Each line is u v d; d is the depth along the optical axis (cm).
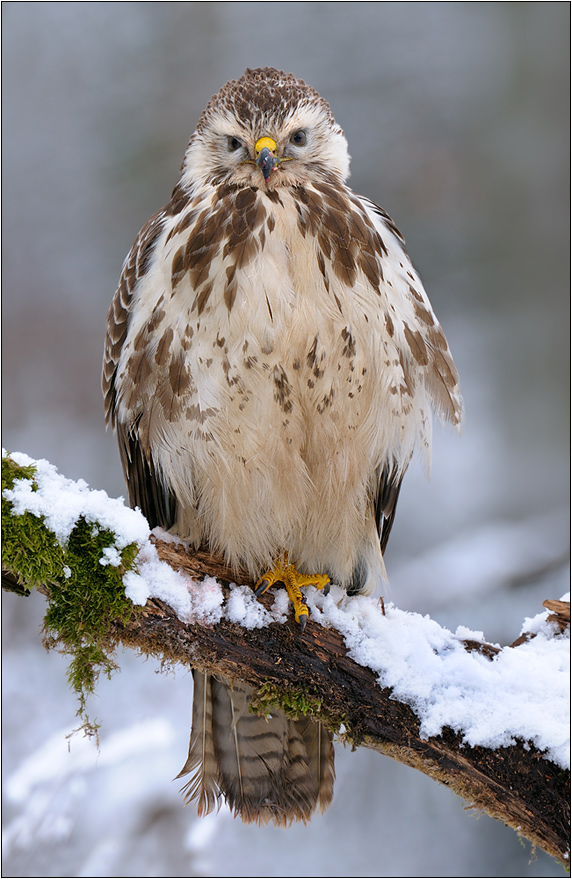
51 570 560
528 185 1761
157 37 1850
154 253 745
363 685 639
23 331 1656
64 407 1619
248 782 761
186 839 1053
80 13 1830
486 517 1470
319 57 1841
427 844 1170
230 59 1845
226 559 726
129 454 796
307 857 1155
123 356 746
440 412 760
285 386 680
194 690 773
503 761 619
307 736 760
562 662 651
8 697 1173
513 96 1802
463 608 1239
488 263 1753
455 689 634
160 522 818
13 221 1730
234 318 668
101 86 1820
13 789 1026
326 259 686
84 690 620
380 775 1189
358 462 731
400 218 1773
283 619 652
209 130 758
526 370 1656
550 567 1268
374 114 1814
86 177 1780
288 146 729
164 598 614
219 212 695
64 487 584
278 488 712
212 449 700
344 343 684
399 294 728
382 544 861
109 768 1076
